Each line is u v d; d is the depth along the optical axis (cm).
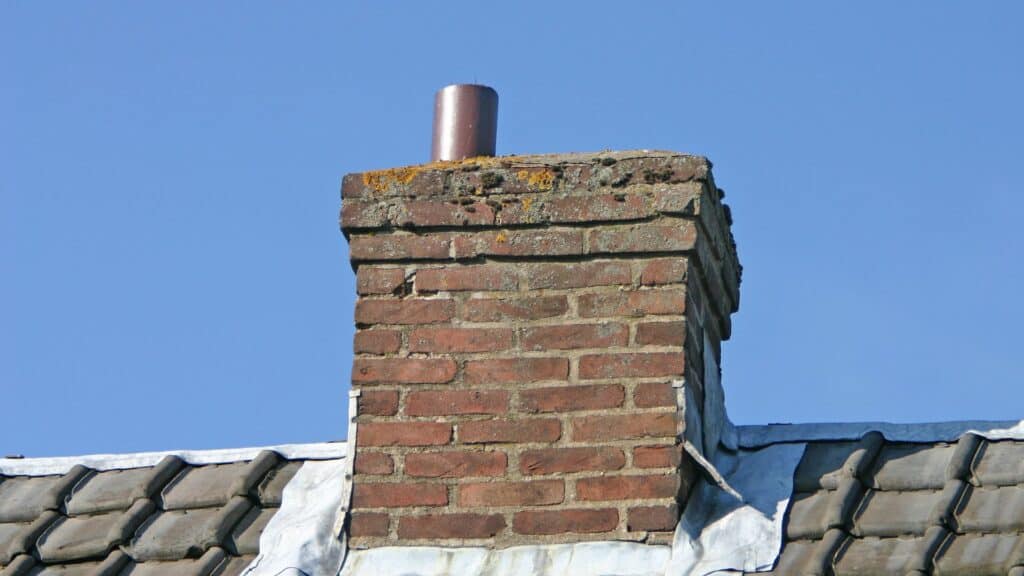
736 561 950
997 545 927
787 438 1053
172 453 1131
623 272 1029
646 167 1043
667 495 973
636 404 998
